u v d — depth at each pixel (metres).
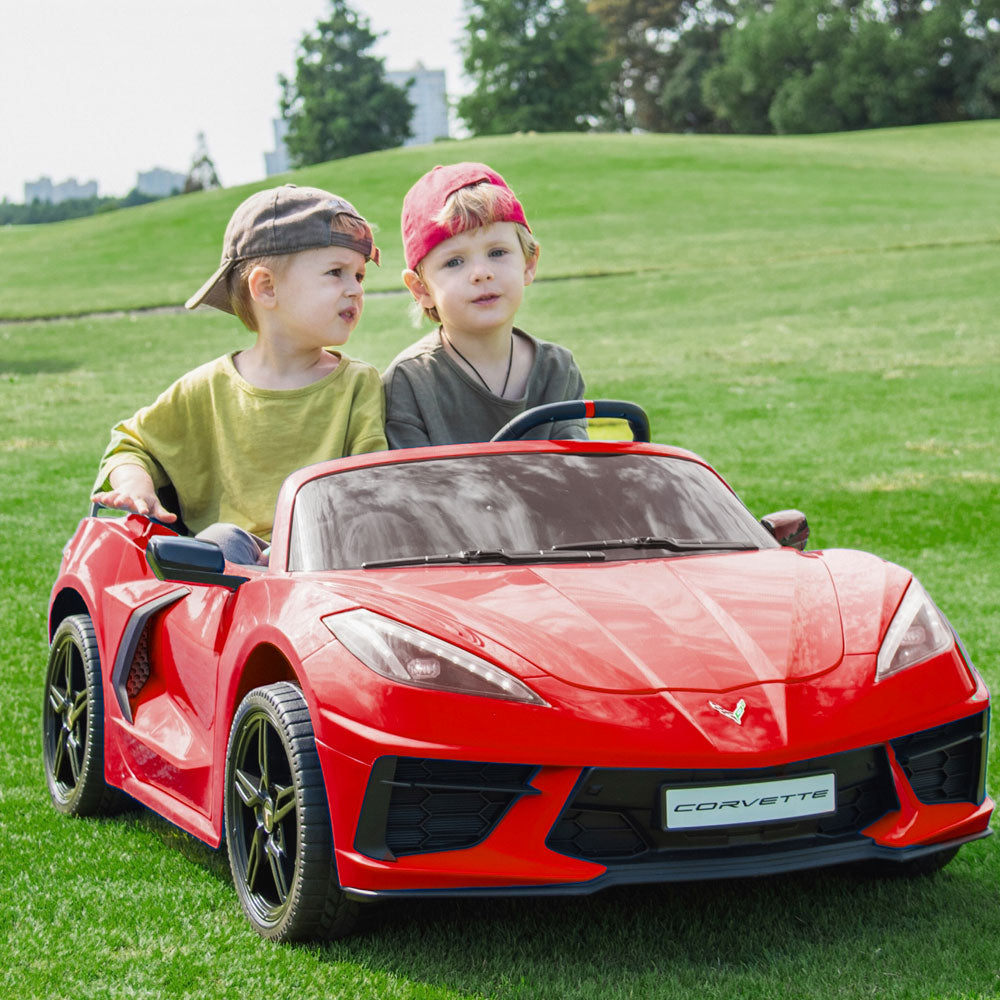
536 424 4.35
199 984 2.92
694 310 31.12
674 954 3.04
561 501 3.87
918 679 3.12
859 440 16.11
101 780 4.35
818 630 3.19
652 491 4.02
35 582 8.75
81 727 4.53
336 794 2.94
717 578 3.46
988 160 60.78
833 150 66.31
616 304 32.69
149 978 2.95
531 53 96.50
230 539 4.04
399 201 53.16
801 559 3.72
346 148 104.94
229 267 4.52
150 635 4.23
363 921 3.16
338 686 2.97
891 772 3.05
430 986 2.87
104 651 4.32
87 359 27.84
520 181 57.88
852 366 22.69
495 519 3.75
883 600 3.38
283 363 4.59
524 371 4.93
